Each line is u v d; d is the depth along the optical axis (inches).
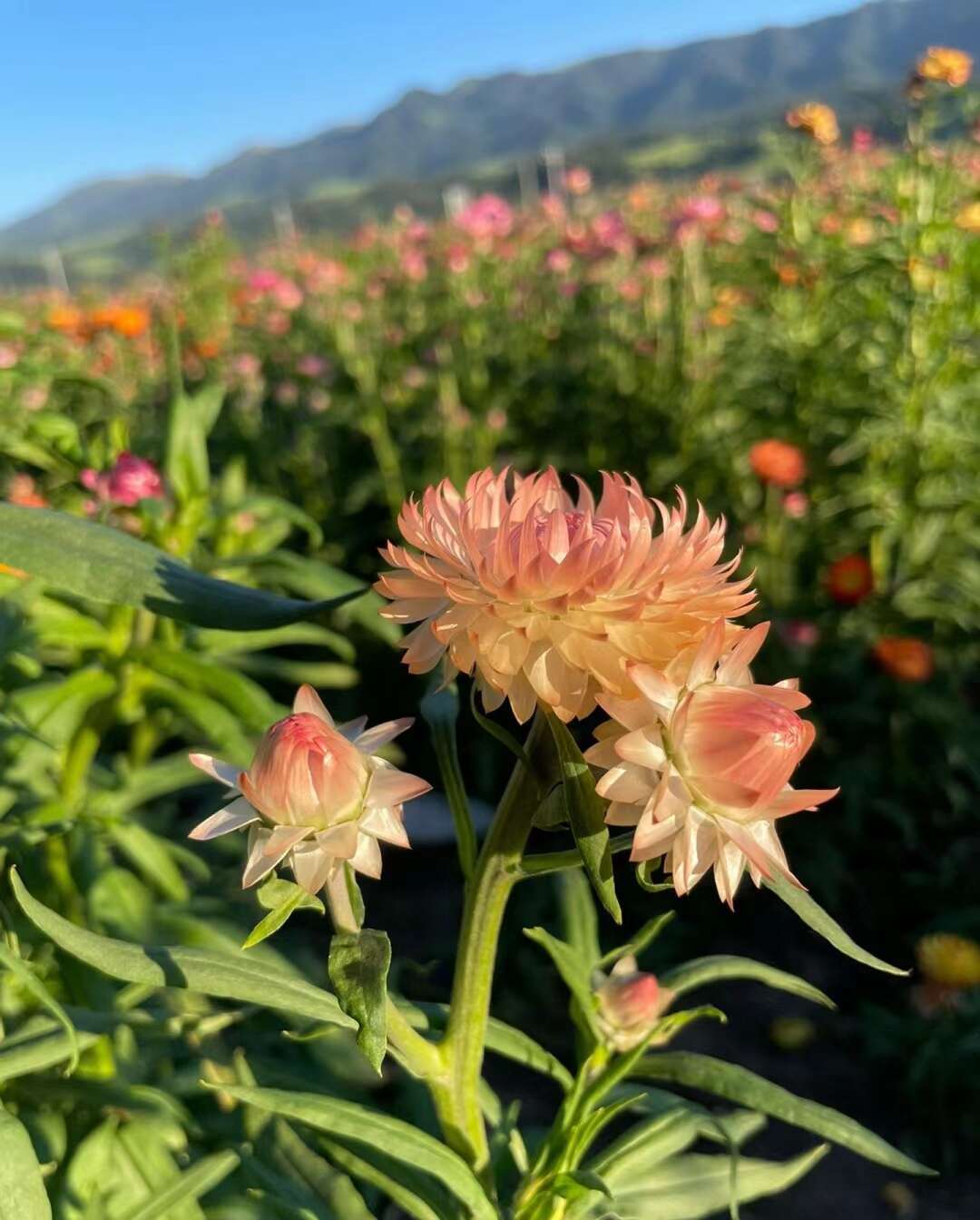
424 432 27.0
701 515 5.8
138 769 13.1
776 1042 16.2
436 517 6.0
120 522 11.6
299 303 34.7
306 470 27.4
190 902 11.9
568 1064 15.8
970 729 19.1
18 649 10.4
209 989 6.0
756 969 8.3
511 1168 9.2
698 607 5.5
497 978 17.1
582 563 5.2
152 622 11.4
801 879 18.1
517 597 5.3
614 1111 7.3
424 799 21.5
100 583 7.1
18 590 10.6
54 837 10.7
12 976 9.5
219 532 13.5
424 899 19.4
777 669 19.4
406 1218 10.6
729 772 5.2
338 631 22.6
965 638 19.9
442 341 29.6
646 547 5.4
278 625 7.0
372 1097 12.0
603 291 30.0
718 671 5.8
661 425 26.1
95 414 27.2
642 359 27.2
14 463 15.8
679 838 5.3
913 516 20.0
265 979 6.2
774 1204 13.9
